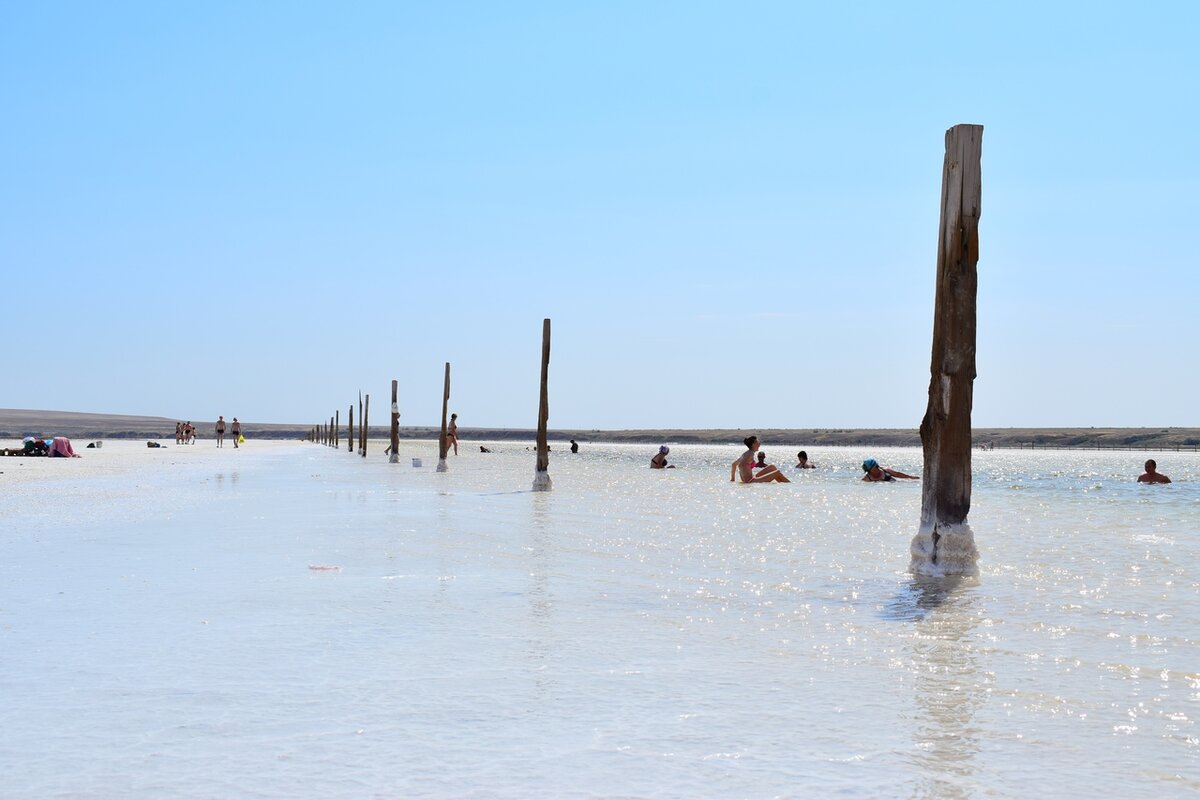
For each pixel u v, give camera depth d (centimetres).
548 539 1444
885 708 560
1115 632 782
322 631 760
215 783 432
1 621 791
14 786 428
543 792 424
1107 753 483
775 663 669
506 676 626
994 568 1180
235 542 1357
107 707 548
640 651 701
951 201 1125
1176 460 9525
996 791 431
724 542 1439
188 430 9431
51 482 2833
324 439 14250
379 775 443
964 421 1124
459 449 10756
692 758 471
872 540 1490
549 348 2775
